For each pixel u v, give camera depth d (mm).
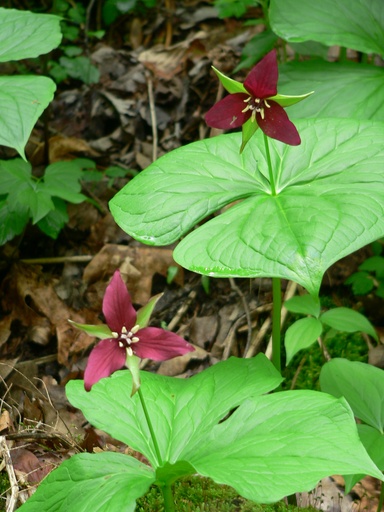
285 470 643
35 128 1398
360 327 917
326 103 1034
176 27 1581
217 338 1096
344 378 836
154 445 701
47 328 1108
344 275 1162
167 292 1164
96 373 636
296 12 1066
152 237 775
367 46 1040
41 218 1104
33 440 905
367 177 780
